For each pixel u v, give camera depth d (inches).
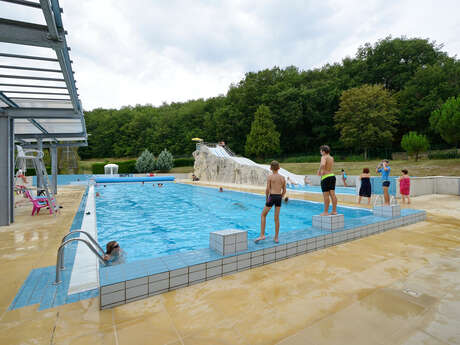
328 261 152.4
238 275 132.4
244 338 78.0
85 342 77.0
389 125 1337.4
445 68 1421.0
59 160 1417.3
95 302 103.3
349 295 106.7
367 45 1700.3
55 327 85.4
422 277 125.1
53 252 173.2
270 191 160.7
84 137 529.0
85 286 117.0
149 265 119.8
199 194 647.1
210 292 112.5
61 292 112.3
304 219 342.6
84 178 1179.9
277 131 1704.0
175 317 91.7
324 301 101.8
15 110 284.5
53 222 272.1
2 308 98.9
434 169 854.5
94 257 156.5
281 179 159.3
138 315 93.4
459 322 84.3
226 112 1866.4
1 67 201.5
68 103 295.1
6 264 149.6
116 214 388.8
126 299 102.7
